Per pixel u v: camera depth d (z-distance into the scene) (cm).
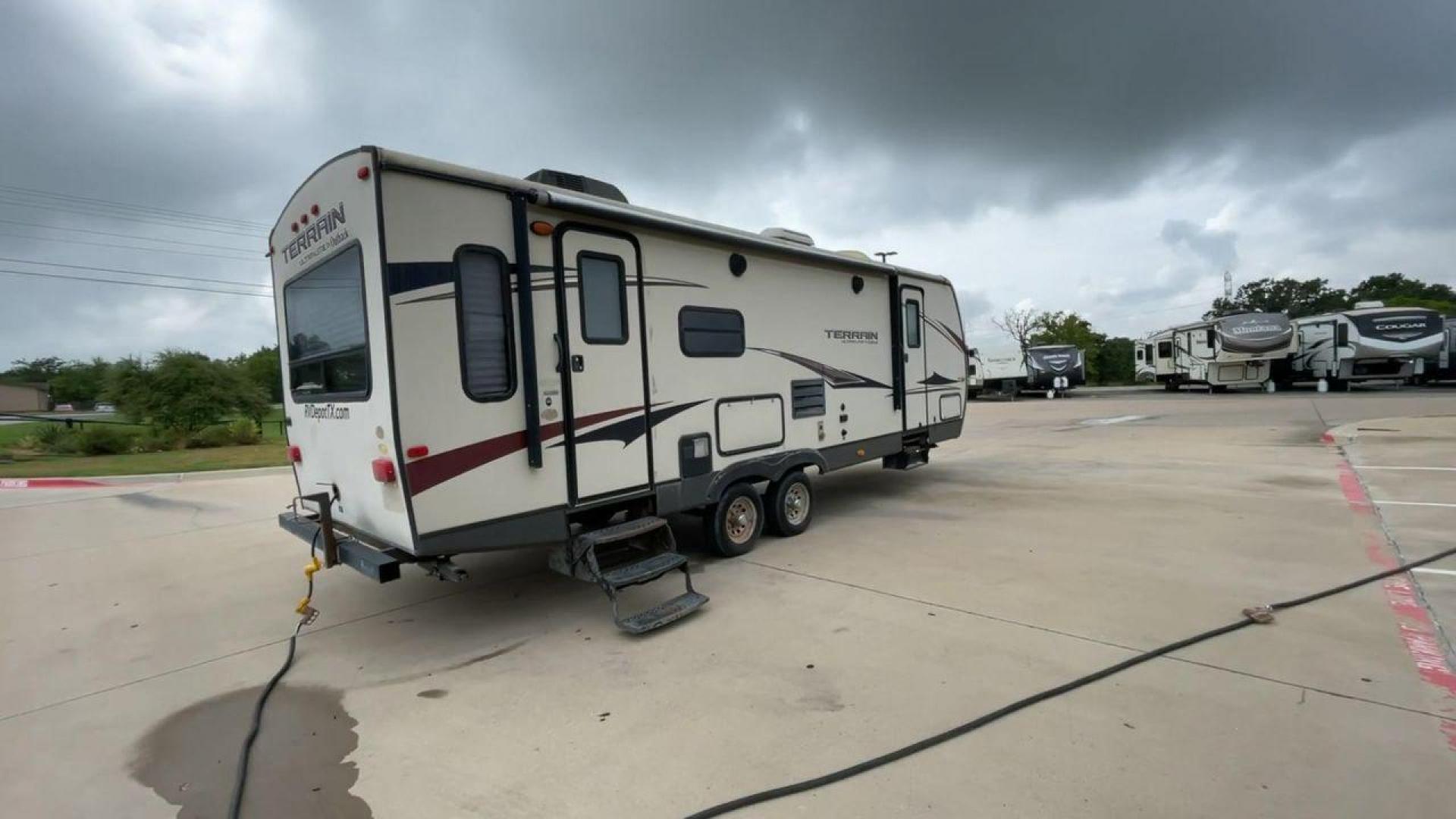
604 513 453
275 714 322
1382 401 1808
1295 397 2134
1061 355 2919
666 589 477
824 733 283
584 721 304
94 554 647
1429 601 399
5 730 316
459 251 367
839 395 653
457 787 259
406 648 397
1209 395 2498
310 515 460
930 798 238
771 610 428
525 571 543
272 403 2531
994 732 278
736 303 539
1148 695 302
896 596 443
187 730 313
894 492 809
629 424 455
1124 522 614
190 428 1830
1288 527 575
